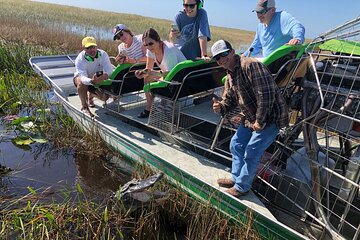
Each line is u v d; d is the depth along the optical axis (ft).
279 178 12.60
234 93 11.48
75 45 42.50
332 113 10.14
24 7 85.92
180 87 13.94
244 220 11.71
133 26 77.05
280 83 12.39
